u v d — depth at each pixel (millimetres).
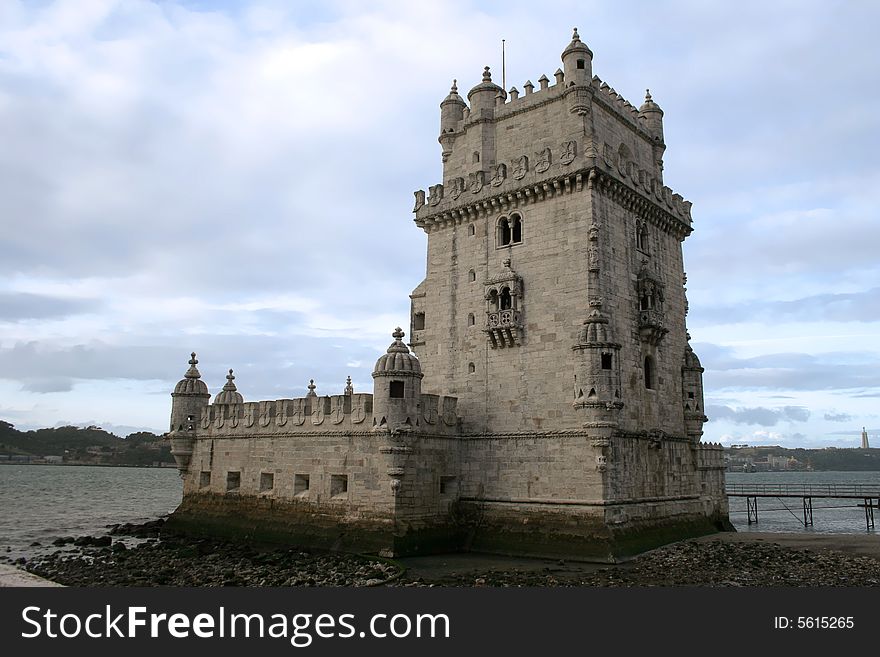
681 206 52969
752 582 32812
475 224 48812
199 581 35188
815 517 94875
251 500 50906
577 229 43188
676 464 47906
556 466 41594
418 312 56844
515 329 44375
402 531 41062
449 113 52688
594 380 40094
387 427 41500
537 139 47500
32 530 64062
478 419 45906
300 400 48344
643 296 46250
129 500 114625
